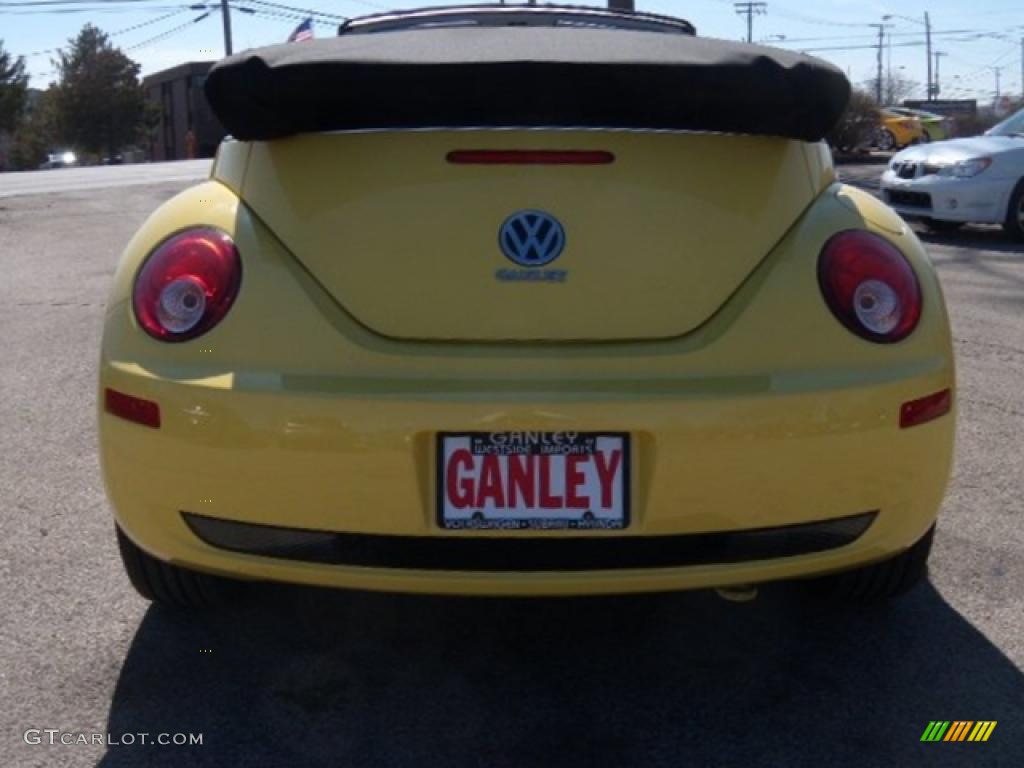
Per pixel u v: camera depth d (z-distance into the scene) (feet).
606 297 7.46
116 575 10.46
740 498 7.24
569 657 9.09
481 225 7.48
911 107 185.68
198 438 7.30
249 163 8.04
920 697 8.47
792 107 7.72
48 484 12.75
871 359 7.55
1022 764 7.64
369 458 7.09
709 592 10.19
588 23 12.92
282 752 7.78
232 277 7.56
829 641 9.31
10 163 244.22
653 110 7.70
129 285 7.88
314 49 8.27
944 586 10.27
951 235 36.60
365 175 7.63
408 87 7.49
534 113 7.66
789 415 7.21
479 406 7.06
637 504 7.19
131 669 8.82
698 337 7.48
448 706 8.37
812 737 7.97
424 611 9.83
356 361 7.32
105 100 244.63
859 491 7.47
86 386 16.93
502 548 7.25
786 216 7.82
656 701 8.45
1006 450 13.89
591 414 7.06
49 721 8.09
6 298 23.86
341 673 8.82
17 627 9.43
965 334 20.36
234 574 7.61
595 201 7.52
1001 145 35.04
